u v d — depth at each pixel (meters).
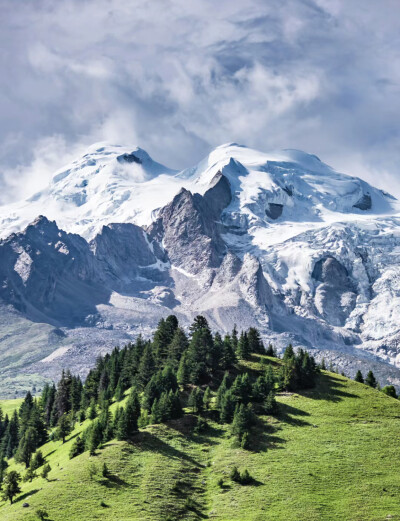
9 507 181.38
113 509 172.62
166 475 188.50
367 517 162.88
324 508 168.25
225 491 181.00
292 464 190.62
